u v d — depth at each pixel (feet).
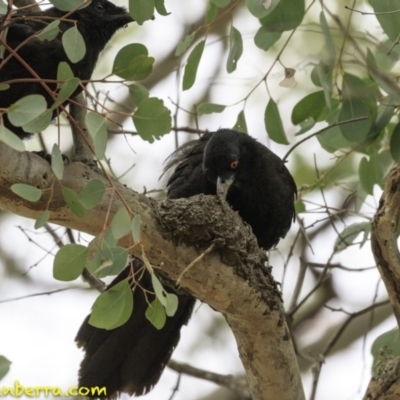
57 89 27.66
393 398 32.09
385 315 59.16
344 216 49.32
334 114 37.78
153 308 27.14
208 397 57.21
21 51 34.50
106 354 38.78
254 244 32.60
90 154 33.19
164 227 30.68
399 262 32.14
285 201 41.68
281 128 36.91
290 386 34.37
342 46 35.40
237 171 40.29
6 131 22.70
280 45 52.19
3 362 21.52
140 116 26.04
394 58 37.45
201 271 31.45
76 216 27.48
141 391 38.96
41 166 27.89
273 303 32.68
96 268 25.41
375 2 32.27
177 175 42.14
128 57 26.48
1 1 26.71
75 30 25.89
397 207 31.96
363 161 40.24
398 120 39.19
